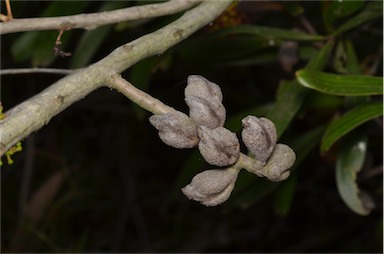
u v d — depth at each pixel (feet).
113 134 3.08
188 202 3.06
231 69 2.14
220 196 0.82
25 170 2.61
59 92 0.82
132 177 3.09
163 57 1.40
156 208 3.14
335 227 2.92
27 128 0.80
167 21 1.42
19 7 1.59
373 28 1.68
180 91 2.69
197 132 0.80
